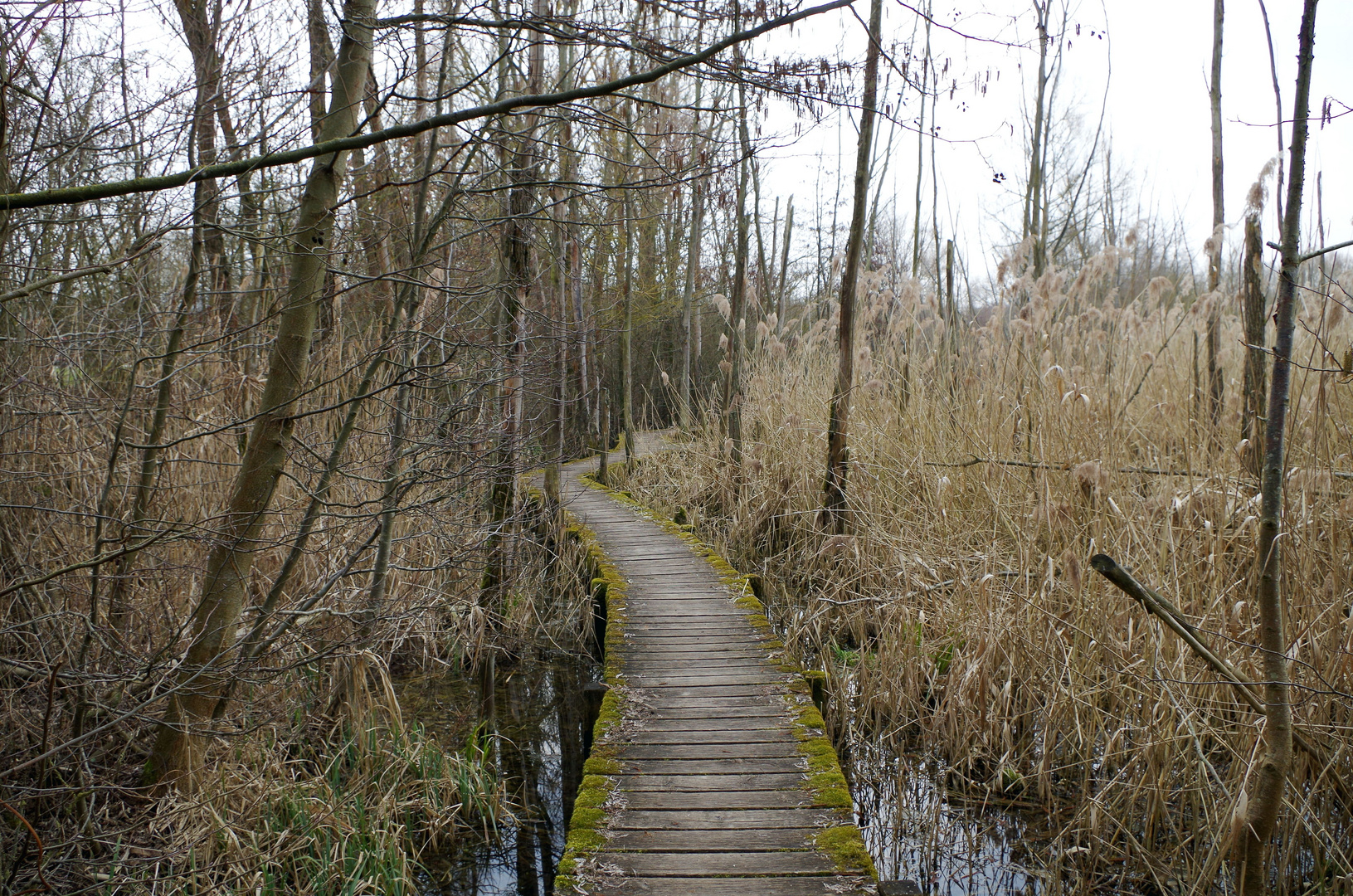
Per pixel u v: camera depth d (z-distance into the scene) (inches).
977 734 153.4
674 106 114.7
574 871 106.5
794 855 109.5
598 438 573.3
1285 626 119.0
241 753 145.0
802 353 339.0
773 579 269.9
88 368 156.3
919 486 235.8
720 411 382.9
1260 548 87.7
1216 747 133.3
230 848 120.3
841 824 116.6
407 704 196.1
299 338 136.3
